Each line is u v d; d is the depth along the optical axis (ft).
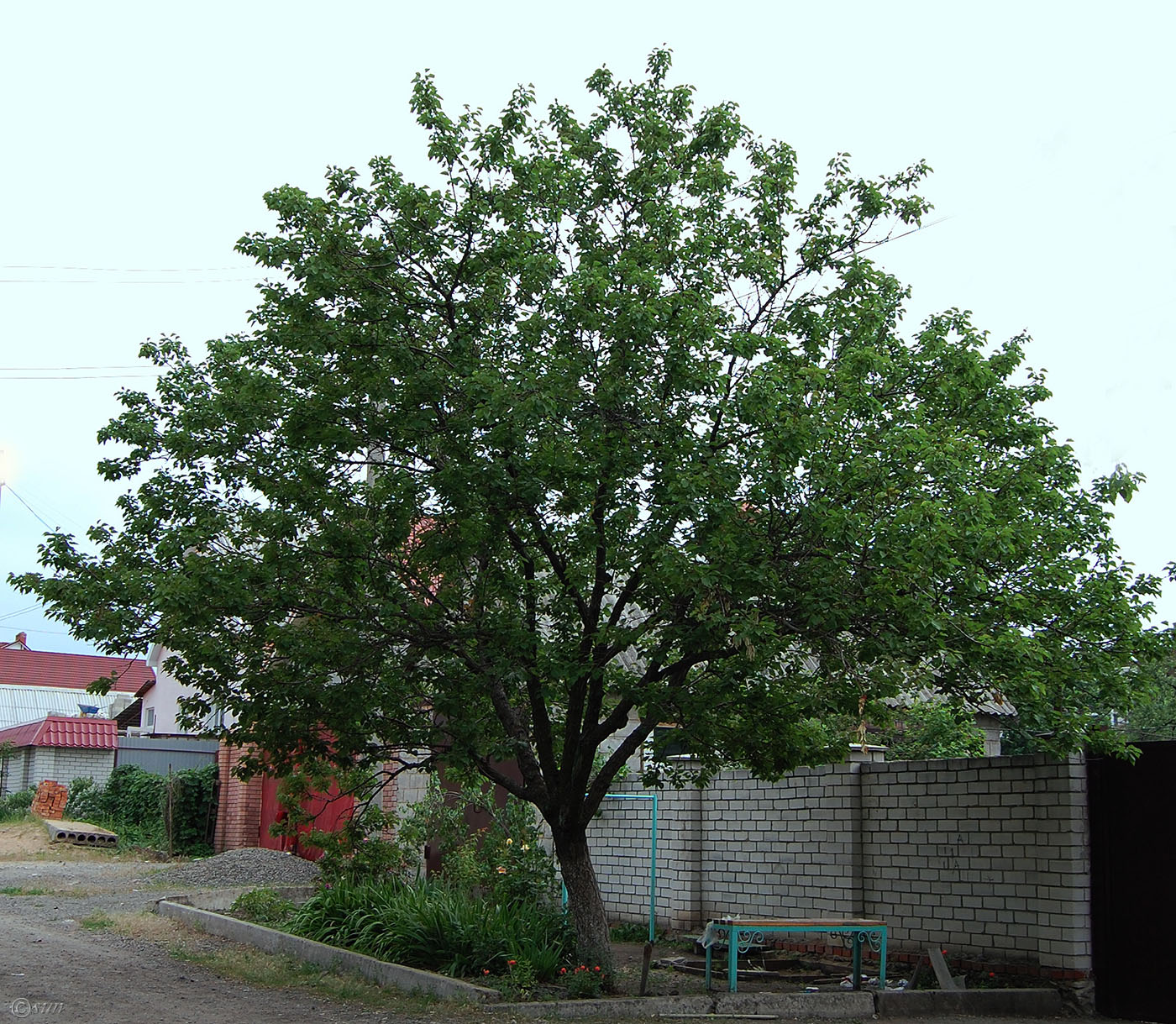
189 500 36.14
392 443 34.91
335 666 34.58
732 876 48.01
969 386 36.19
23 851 74.64
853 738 54.54
